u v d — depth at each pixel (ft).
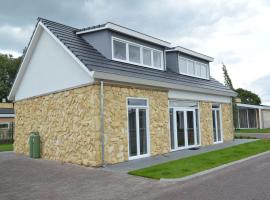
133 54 49.93
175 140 51.72
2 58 145.89
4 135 87.25
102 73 37.88
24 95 52.26
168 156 44.98
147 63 52.85
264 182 27.35
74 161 40.75
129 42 48.98
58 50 44.73
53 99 45.24
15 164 41.98
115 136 39.86
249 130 116.47
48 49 46.68
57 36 43.65
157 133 47.06
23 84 52.60
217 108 66.49
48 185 29.35
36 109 48.96
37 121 48.55
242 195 23.38
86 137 39.11
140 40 51.21
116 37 46.85
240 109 129.29
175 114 52.42
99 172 34.42
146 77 45.19
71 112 41.75
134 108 43.70
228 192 24.43
